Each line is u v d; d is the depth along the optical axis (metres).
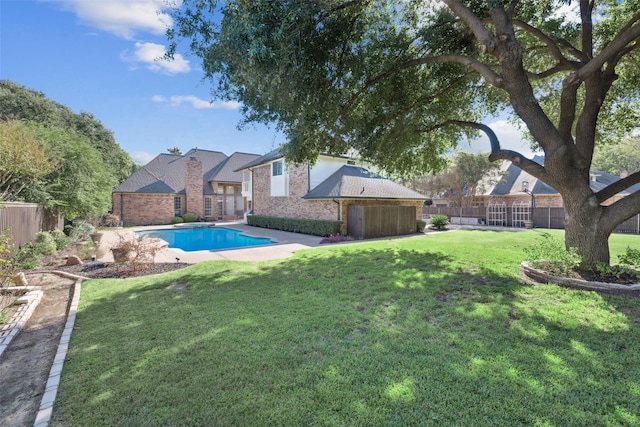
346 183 17.31
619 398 2.49
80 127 28.55
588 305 4.61
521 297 5.03
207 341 3.65
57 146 13.30
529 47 8.49
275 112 6.71
